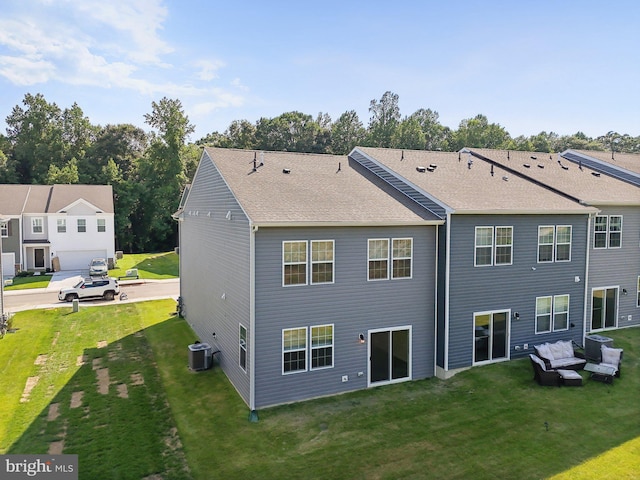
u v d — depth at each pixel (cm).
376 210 1452
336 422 1184
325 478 948
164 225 5488
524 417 1211
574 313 1727
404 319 1453
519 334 1623
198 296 1950
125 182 5453
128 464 992
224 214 1529
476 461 1009
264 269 1251
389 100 7100
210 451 1046
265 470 974
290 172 1689
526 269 1616
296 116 7531
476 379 1459
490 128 6881
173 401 1306
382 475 958
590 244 1892
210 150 1752
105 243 4016
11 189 4053
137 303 2620
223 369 1543
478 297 1530
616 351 1512
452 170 1928
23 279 3406
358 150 2002
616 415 1223
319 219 1297
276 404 1280
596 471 971
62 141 6275
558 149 7712
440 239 1479
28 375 1498
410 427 1159
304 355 1315
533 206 1609
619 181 2216
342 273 1354
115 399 1316
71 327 2088
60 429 1141
